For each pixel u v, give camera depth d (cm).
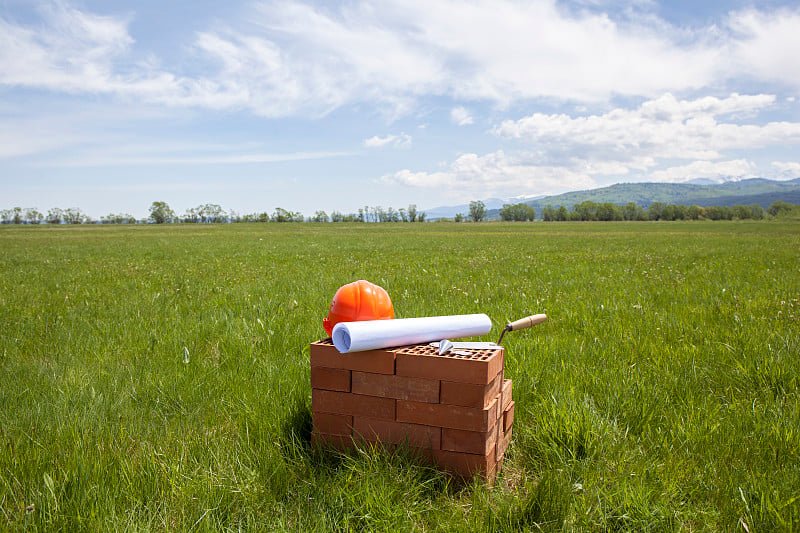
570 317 598
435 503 238
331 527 216
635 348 462
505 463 289
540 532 212
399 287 895
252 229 7531
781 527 211
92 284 999
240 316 613
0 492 232
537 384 373
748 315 580
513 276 1074
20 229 8219
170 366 426
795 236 3797
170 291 867
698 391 362
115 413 330
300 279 1031
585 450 279
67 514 215
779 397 349
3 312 672
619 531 216
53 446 273
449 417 251
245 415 322
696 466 262
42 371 411
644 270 1157
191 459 265
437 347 277
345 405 271
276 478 252
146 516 220
